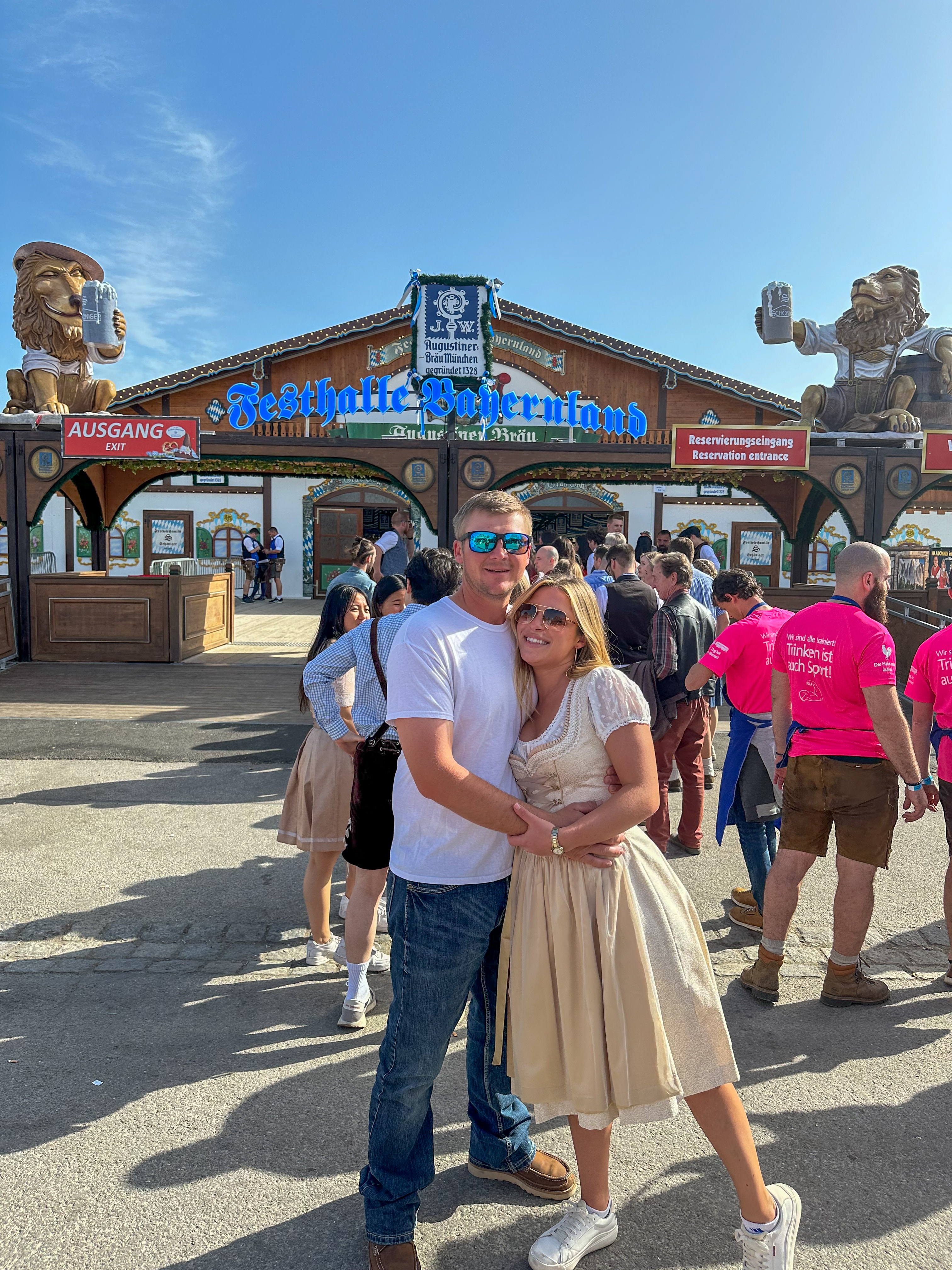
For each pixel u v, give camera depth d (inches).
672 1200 92.6
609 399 844.0
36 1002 133.5
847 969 134.6
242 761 276.4
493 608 83.1
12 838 206.1
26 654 474.0
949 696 143.2
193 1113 106.6
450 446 481.4
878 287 491.5
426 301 478.0
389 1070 81.2
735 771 155.9
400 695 76.0
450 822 80.3
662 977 78.0
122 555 1032.2
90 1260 83.1
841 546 1021.8
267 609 896.9
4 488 502.0
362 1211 90.5
